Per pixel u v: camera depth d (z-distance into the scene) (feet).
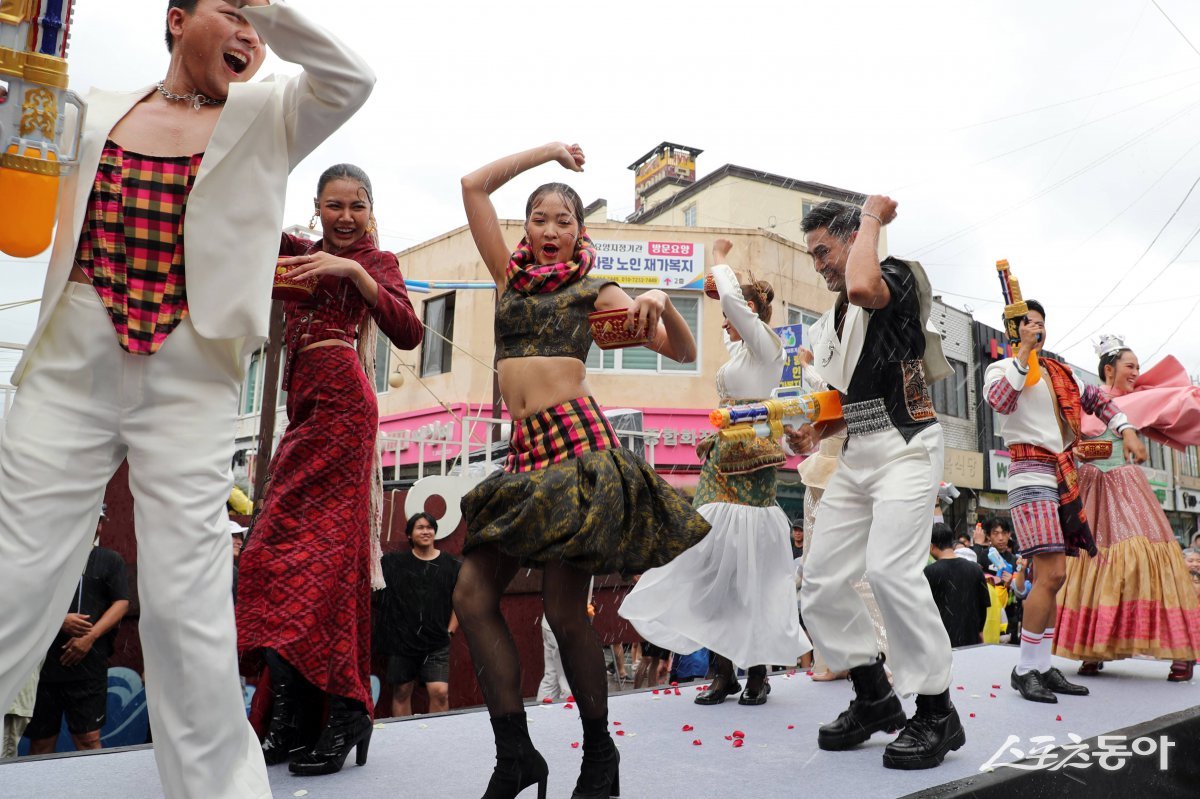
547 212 7.88
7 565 5.46
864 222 9.85
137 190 6.01
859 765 9.13
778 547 13.25
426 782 8.25
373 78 6.44
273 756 8.88
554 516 6.83
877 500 9.83
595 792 7.22
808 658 22.33
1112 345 17.87
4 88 5.49
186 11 6.40
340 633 8.59
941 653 9.23
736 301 13.12
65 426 5.70
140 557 5.79
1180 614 14.62
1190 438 16.05
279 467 9.11
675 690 13.93
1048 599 13.23
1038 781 8.43
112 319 5.76
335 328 9.34
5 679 5.55
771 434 10.44
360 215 9.77
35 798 7.59
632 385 53.26
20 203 5.48
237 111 6.11
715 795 8.02
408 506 22.94
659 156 78.79
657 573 13.12
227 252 6.04
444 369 54.95
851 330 10.36
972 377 68.59
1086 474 16.08
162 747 5.79
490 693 6.98
